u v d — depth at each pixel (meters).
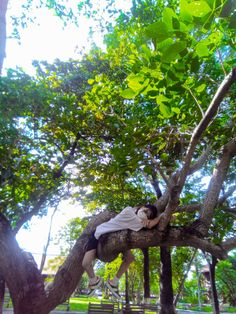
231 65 3.64
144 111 7.03
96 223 5.00
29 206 8.64
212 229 5.12
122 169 4.43
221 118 5.52
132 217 4.16
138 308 12.80
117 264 18.02
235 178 8.39
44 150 9.27
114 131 7.66
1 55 4.27
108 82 8.32
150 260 19.72
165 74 2.96
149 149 4.40
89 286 4.08
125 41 8.05
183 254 19.30
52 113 8.21
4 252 4.48
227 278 24.52
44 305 4.41
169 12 2.02
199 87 3.89
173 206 3.71
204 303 37.62
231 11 1.96
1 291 7.12
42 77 9.90
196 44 2.59
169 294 11.26
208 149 4.58
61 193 10.63
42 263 14.35
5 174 6.63
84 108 8.47
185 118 4.46
